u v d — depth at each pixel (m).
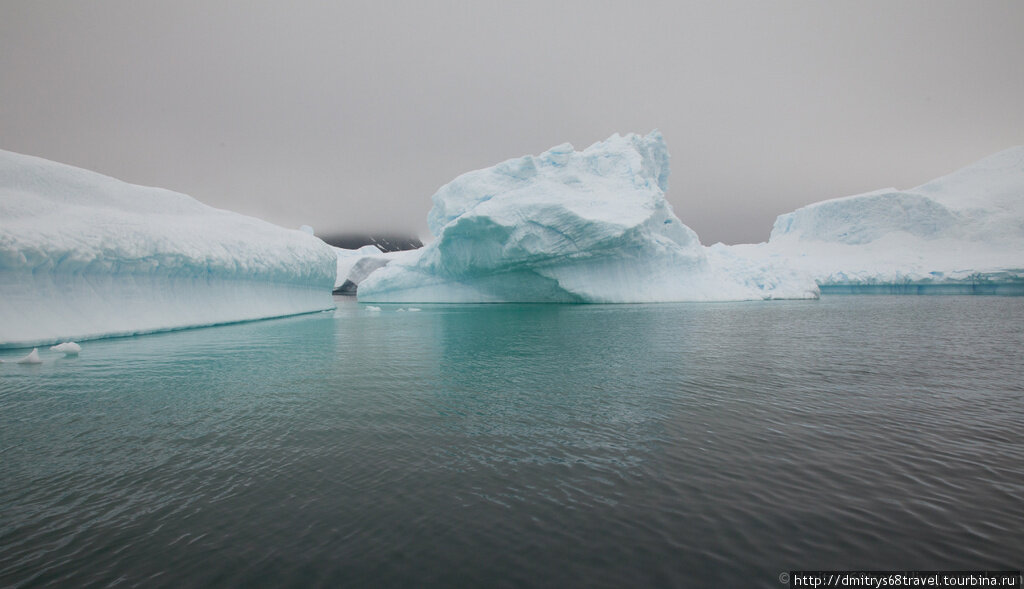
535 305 28.39
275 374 7.25
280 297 21.22
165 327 13.48
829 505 3.00
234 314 16.95
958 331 12.73
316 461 3.75
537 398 5.68
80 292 11.31
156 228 13.66
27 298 10.07
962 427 4.50
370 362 8.32
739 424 4.62
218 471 3.56
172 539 2.65
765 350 9.43
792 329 13.40
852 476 3.42
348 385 6.45
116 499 3.12
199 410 5.21
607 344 10.45
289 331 14.05
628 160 31.80
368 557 2.47
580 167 32.78
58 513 2.93
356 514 2.92
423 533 2.70
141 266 12.84
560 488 3.25
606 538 2.64
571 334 12.44
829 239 55.53
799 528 2.74
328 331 13.95
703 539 2.63
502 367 7.75
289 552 2.52
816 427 4.52
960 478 3.38
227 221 19.20
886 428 4.48
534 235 27.73
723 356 8.73
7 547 2.56
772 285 33.62
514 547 2.56
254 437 4.32
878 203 52.75
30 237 10.17
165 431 4.49
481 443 4.14
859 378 6.73
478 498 3.12
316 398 5.73
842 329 13.39
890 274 44.47
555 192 29.53
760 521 2.81
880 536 2.65
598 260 29.00
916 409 5.12
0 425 4.69
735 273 34.78
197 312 15.13
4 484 3.33
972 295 40.25
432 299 34.66
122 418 4.91
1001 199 49.09
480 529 2.74
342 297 56.84
